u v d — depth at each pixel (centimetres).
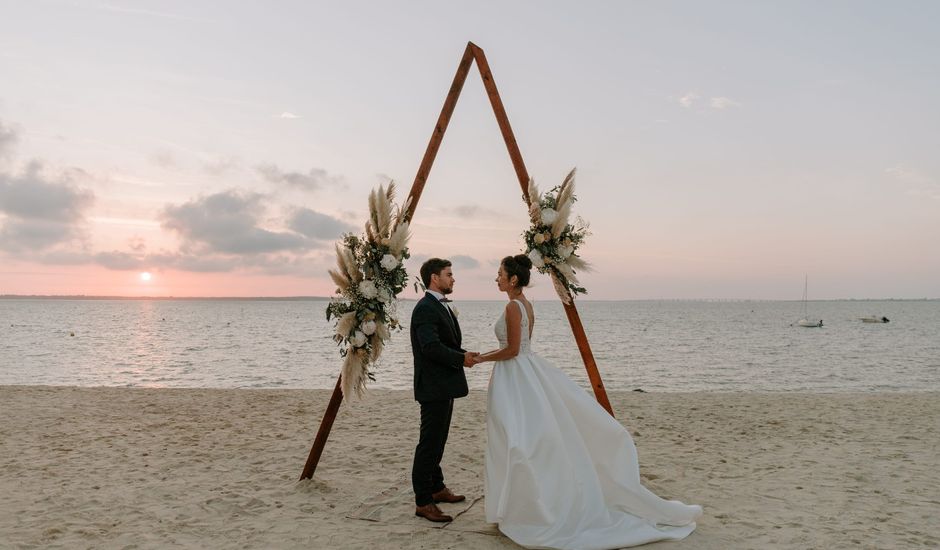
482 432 794
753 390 1952
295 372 2403
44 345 4025
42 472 586
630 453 423
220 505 484
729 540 410
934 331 6681
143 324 8100
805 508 486
